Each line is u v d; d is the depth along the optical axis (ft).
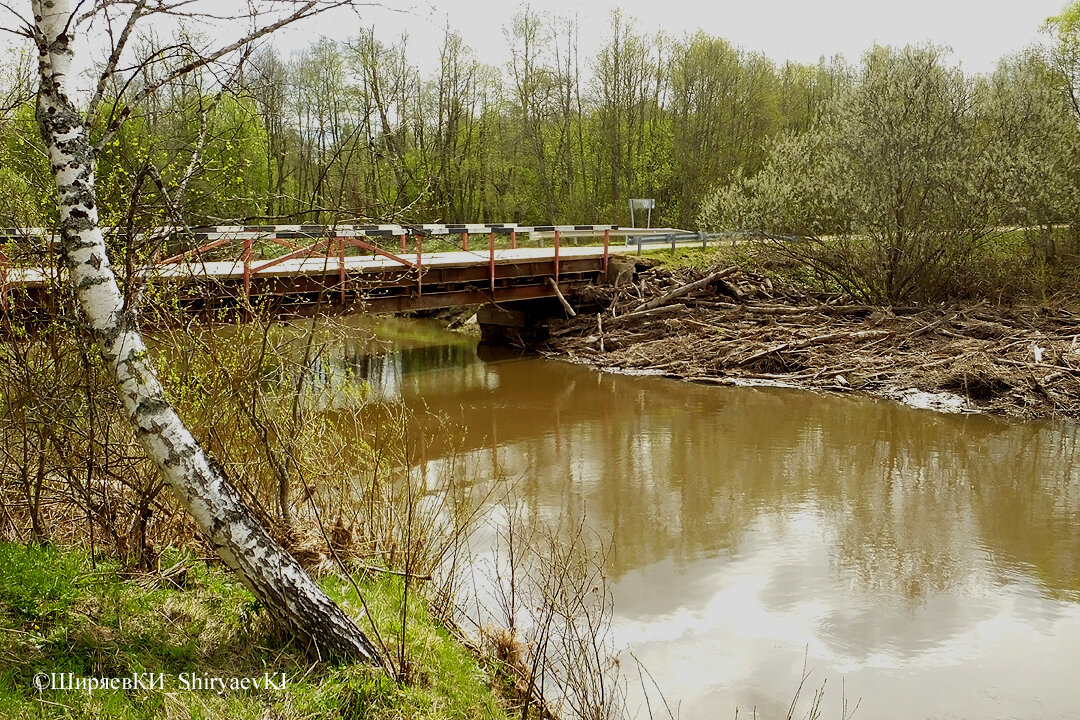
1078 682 20.54
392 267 55.47
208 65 14.76
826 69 130.52
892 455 39.22
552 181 121.80
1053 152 65.46
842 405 48.62
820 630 22.88
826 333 58.90
